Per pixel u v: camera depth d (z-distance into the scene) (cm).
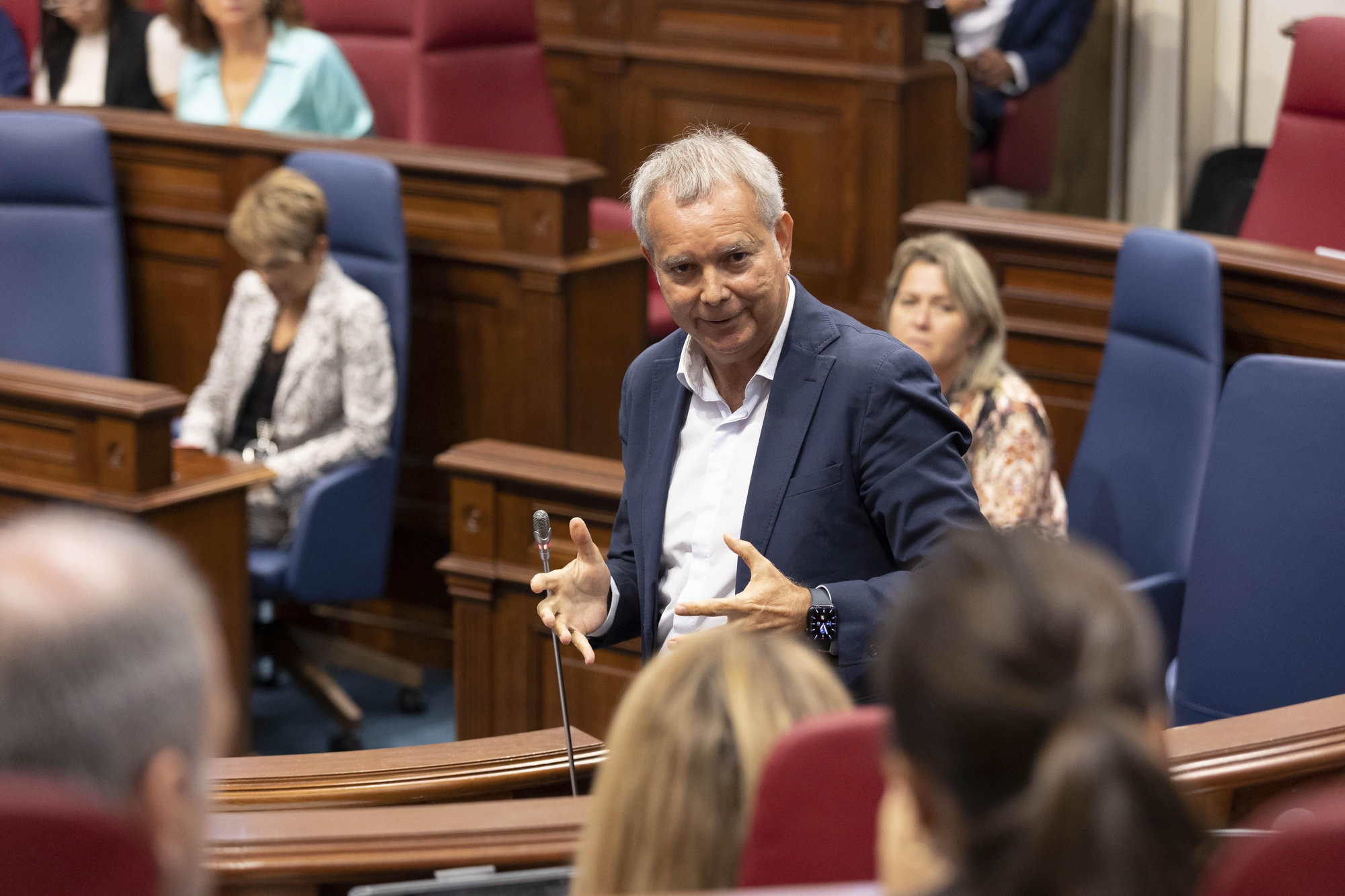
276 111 1736
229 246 1672
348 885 573
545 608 740
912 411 698
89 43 1941
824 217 1881
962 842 273
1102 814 254
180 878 314
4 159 1622
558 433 1532
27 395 1258
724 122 1944
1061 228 1333
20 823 282
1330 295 1148
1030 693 264
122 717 294
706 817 375
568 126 2088
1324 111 1385
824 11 1836
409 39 1797
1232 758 624
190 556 1285
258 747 1470
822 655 677
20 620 289
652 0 1980
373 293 1476
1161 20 2109
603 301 1555
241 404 1478
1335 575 932
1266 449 958
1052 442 1181
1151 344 1172
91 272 1633
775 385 716
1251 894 314
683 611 661
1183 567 1118
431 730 1512
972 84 1931
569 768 720
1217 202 1848
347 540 1434
